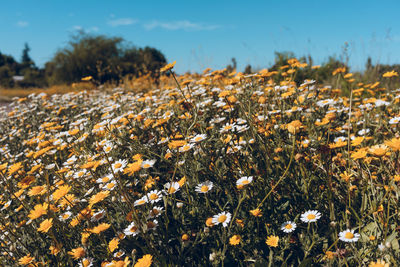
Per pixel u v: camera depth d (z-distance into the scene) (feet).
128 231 6.00
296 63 12.09
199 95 11.23
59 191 6.41
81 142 10.50
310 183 6.95
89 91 25.82
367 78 19.38
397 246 5.05
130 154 8.67
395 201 5.72
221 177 6.93
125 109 14.37
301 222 6.46
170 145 7.10
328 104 9.36
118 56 79.20
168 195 6.93
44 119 17.87
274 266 5.57
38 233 7.25
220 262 5.82
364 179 6.34
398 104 10.77
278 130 8.18
